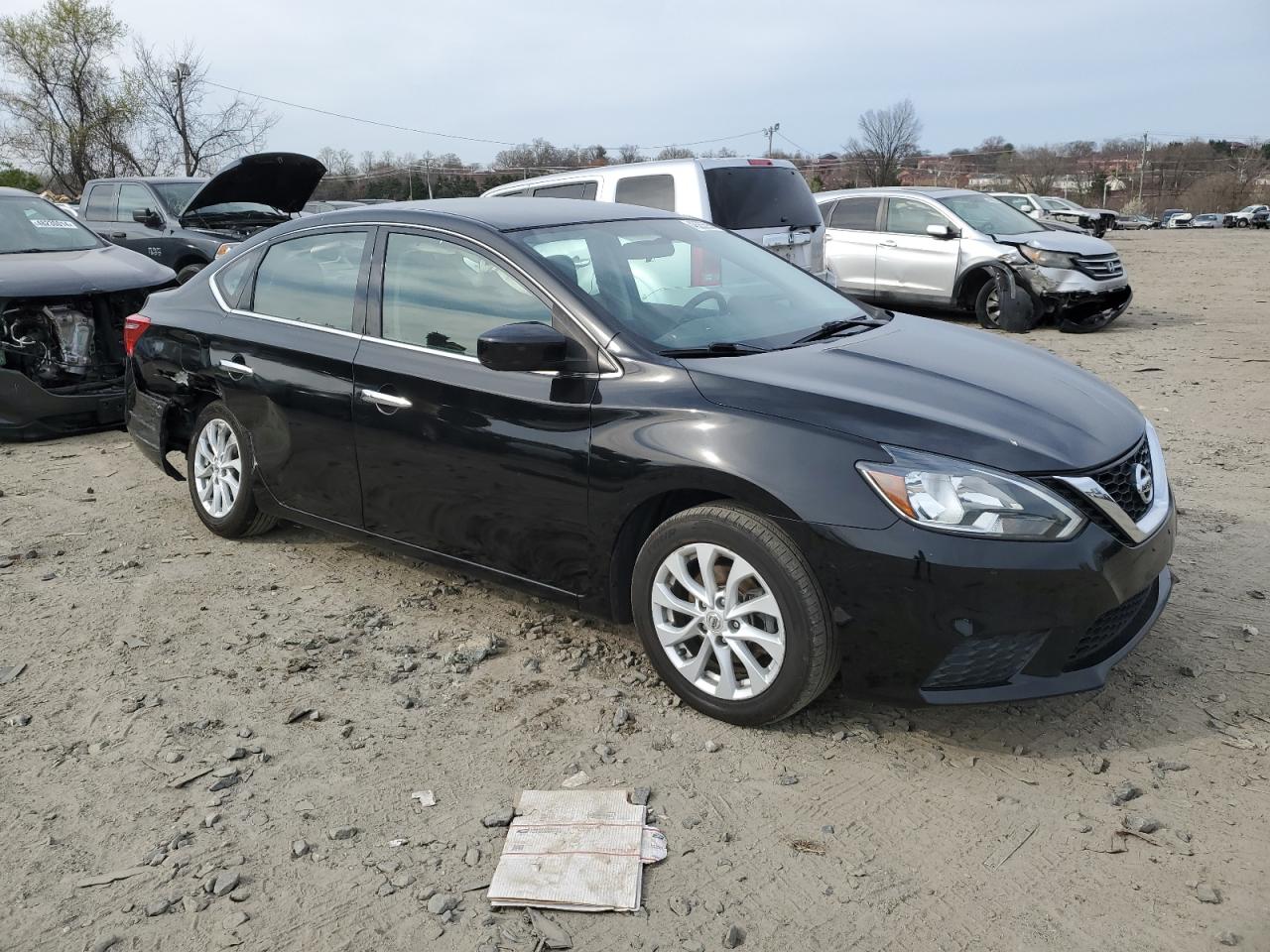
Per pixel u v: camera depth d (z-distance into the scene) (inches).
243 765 120.0
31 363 266.5
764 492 115.3
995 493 109.3
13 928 93.8
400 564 182.2
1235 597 158.4
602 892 96.3
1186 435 258.8
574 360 133.4
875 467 112.0
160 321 194.5
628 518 129.0
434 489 149.3
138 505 217.9
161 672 142.8
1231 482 217.2
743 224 331.6
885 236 486.3
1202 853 100.5
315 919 94.3
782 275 170.6
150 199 474.9
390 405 151.3
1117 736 122.0
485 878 99.7
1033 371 138.8
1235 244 1037.2
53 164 1385.3
